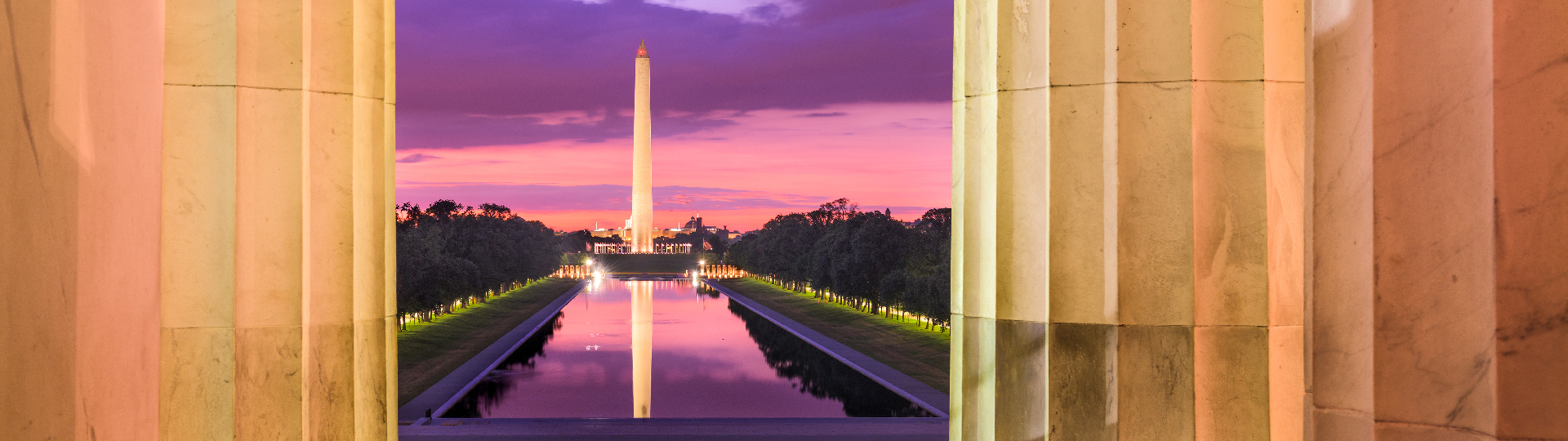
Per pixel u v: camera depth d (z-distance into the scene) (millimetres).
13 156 4992
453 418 31141
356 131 7656
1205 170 6832
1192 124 6789
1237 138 6855
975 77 7684
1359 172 4449
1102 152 6902
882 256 86438
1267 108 6859
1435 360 4117
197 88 6914
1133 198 6836
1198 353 6770
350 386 7512
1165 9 6824
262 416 6945
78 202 5645
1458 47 4020
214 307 6910
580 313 99812
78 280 5660
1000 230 7324
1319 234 4750
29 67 5133
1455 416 4039
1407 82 4207
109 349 6062
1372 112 4320
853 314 90250
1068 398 6957
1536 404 3846
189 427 6871
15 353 5035
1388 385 4273
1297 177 6926
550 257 193125
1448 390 4066
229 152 6914
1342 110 4586
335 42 7395
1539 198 3852
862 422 28922
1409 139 4203
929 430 27578
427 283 70938
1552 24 3875
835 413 37844
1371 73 4332
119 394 6195
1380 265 4293
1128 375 6816
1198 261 6789
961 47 8180
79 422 5688
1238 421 6797
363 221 7766
